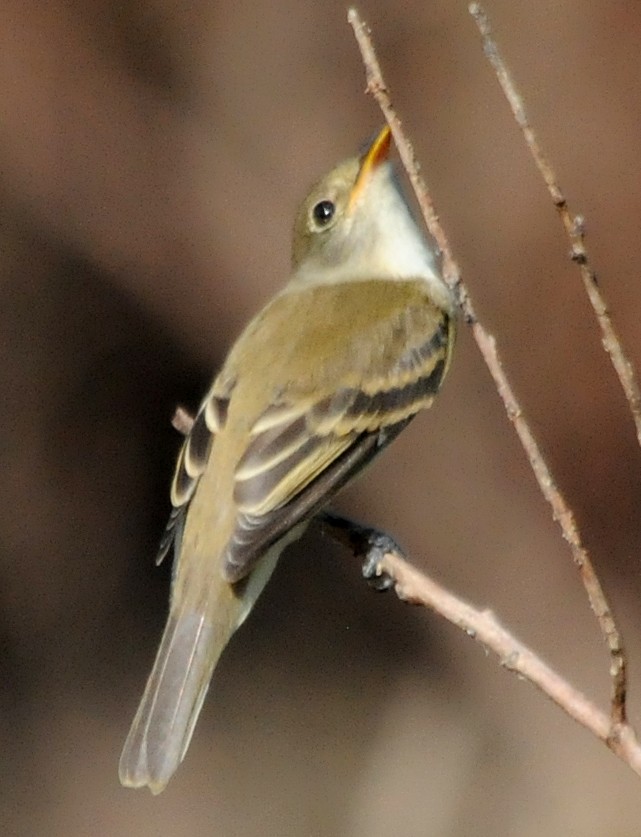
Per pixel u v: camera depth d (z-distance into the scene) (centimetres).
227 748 1375
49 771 1361
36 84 1400
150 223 1416
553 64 1350
